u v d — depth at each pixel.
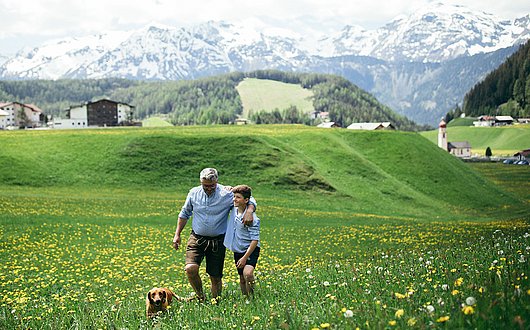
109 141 78.94
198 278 12.31
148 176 71.62
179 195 66.62
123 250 28.25
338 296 9.16
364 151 91.06
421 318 6.14
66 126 176.25
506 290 6.48
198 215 12.21
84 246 29.00
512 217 64.31
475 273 9.53
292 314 7.75
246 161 76.00
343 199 69.81
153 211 47.28
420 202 73.88
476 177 93.31
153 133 83.38
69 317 10.88
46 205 46.91
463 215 69.31
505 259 10.35
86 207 47.38
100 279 19.81
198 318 9.29
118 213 44.62
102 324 9.84
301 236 34.66
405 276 10.71
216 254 12.34
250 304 9.80
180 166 74.31
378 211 67.06
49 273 21.41
